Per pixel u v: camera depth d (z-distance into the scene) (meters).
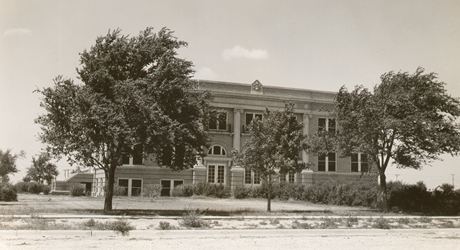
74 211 23.75
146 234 16.22
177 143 25.39
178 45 26.14
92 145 23.78
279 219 22.41
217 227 18.50
